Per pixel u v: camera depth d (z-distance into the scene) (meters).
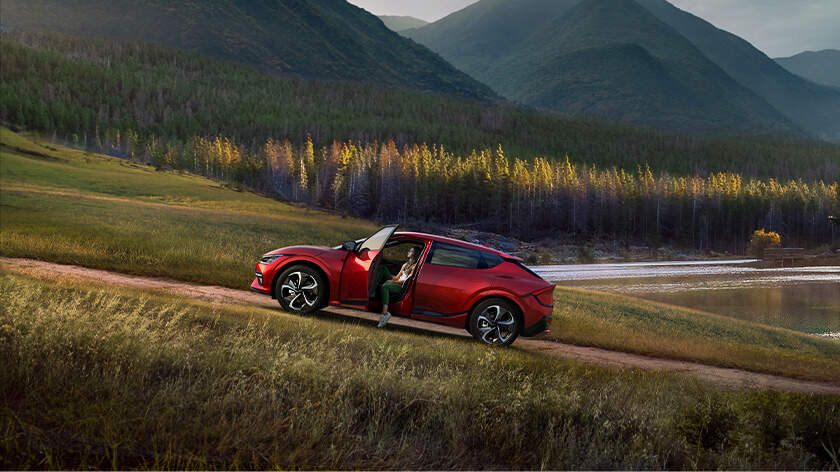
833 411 4.71
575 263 114.19
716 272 98.50
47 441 2.70
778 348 25.03
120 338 4.10
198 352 4.32
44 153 127.06
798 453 4.02
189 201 95.88
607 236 152.38
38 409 2.99
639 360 10.75
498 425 3.73
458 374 4.62
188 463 2.66
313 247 8.75
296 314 8.36
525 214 153.75
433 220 153.38
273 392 3.62
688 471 3.60
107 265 14.16
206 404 3.34
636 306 30.25
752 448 4.00
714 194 168.12
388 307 8.30
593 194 159.62
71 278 10.27
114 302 5.21
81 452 2.64
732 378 9.69
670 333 22.03
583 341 12.16
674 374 8.43
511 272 8.53
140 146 197.00
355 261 8.31
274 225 62.44
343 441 3.27
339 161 162.25
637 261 124.06
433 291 8.27
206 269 16.48
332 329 6.71
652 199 163.75
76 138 188.25
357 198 149.62
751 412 4.58
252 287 8.80
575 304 26.06
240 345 4.65
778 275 96.62
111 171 118.56
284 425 3.32
